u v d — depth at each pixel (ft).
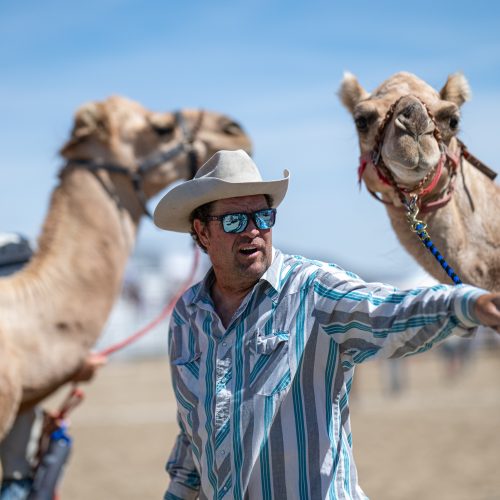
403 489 48.91
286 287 17.52
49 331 29.43
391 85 22.12
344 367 17.26
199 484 19.61
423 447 61.98
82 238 31.07
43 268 30.37
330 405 17.07
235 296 18.19
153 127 32.94
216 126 34.12
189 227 19.19
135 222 32.60
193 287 18.80
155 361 149.69
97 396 101.19
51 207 31.73
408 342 15.76
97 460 60.29
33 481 29.43
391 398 93.66
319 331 17.07
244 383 17.19
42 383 29.17
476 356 141.90
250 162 18.38
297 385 17.01
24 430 30.14
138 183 32.40
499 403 84.48
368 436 67.82
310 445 16.76
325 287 17.19
